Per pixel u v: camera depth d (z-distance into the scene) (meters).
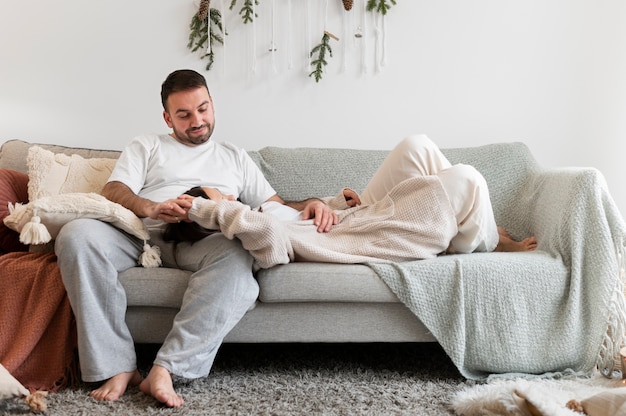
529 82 2.84
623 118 2.85
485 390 1.53
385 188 2.12
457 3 2.81
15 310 1.70
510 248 2.18
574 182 1.94
